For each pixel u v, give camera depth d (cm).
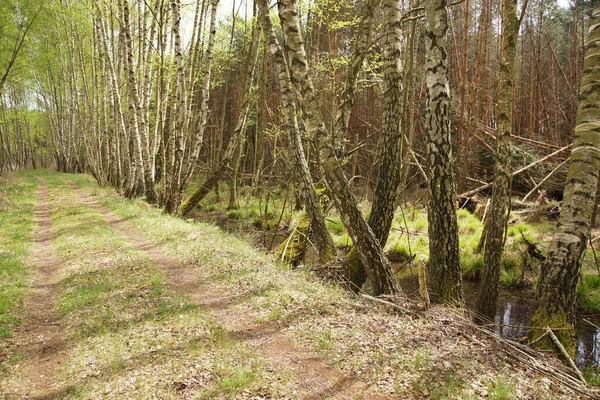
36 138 6075
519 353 436
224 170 1554
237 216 1673
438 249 601
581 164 474
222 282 675
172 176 1374
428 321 506
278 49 730
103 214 1409
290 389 371
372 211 721
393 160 707
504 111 610
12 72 2300
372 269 620
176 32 1292
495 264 625
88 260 782
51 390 377
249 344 461
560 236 484
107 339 466
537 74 2058
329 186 627
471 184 1819
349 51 1741
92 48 2562
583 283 812
